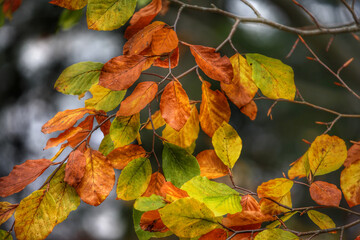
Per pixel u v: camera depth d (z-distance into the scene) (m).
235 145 1.36
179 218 1.26
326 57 3.14
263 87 1.37
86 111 1.35
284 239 1.29
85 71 1.35
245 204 1.35
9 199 3.41
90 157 1.32
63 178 1.31
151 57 1.32
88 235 3.69
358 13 2.87
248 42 3.66
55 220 1.29
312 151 1.37
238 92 1.37
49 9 3.63
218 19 3.69
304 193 3.37
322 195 1.35
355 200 1.35
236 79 1.37
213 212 1.28
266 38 3.71
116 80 1.30
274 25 1.51
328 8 3.04
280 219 1.33
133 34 1.36
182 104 1.30
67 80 1.34
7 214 1.29
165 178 1.35
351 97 3.56
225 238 1.29
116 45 3.71
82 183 1.31
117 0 1.31
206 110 1.37
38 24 3.72
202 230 1.27
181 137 1.39
